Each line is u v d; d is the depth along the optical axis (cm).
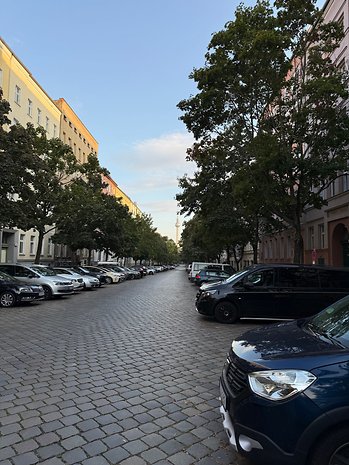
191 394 533
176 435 409
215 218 2966
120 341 881
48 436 403
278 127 1716
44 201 2569
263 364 321
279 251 3822
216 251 4912
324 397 287
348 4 2089
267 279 1159
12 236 3294
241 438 312
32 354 746
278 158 1566
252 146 1652
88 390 545
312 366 304
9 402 496
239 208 2817
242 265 6184
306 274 1155
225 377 363
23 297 1543
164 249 11206
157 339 909
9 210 1812
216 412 471
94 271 3494
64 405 488
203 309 1180
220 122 1864
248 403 311
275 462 292
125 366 670
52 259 4297
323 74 1748
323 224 2592
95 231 3647
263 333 409
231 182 1862
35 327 1052
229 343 869
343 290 1140
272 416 296
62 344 838
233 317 1154
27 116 3594
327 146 1667
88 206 3167
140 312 1416
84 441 393
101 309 1497
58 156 2678
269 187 1633
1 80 3069
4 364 672
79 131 5441
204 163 2116
